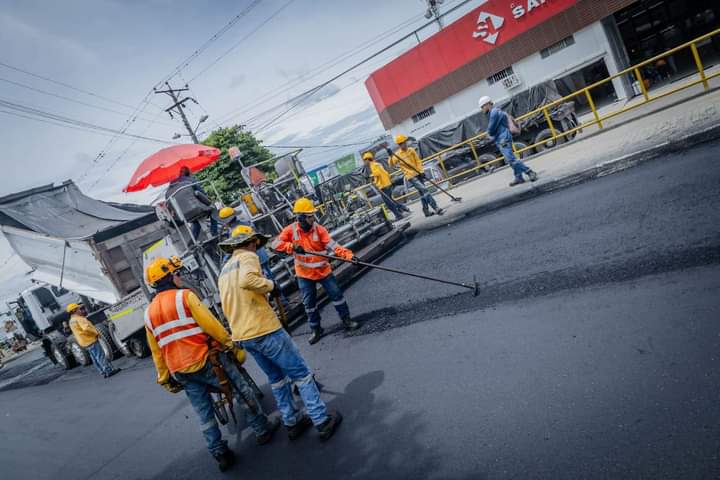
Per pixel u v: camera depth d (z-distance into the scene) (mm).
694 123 6219
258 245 3285
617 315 2938
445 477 2201
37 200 9805
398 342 4031
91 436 5293
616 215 4641
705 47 17266
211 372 3201
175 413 4980
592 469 1889
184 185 6332
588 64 18547
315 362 4398
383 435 2777
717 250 3160
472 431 2445
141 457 4117
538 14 18812
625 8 18062
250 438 3586
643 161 5973
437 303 4520
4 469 5242
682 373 2201
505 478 2033
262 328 2938
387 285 5785
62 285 10086
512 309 3682
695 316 2584
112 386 7621
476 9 20062
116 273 8695
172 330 3053
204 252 6168
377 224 7762
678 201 4273
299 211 4371
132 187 6926
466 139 11875
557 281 3809
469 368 3094
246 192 7562
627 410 2117
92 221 9992
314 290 4812
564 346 2854
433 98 22547
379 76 23562
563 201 5957
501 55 20234
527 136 10812
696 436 1838
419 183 8344
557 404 2359
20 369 17062
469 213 7672
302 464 2883
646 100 8289
